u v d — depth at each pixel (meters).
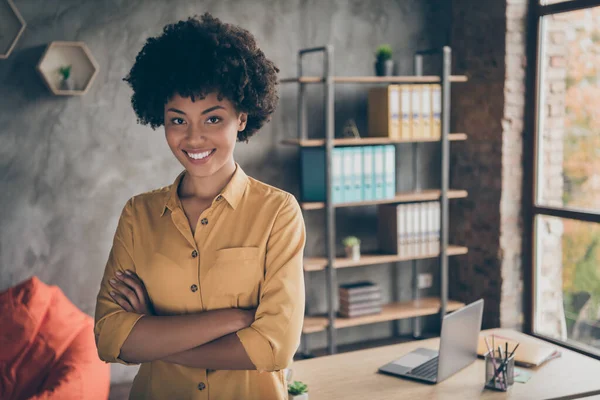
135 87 1.49
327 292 4.41
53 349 3.31
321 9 4.68
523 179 4.77
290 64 4.62
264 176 4.63
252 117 1.54
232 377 1.52
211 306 1.50
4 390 3.20
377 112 4.64
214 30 1.43
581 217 4.31
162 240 1.50
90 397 3.17
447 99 4.57
